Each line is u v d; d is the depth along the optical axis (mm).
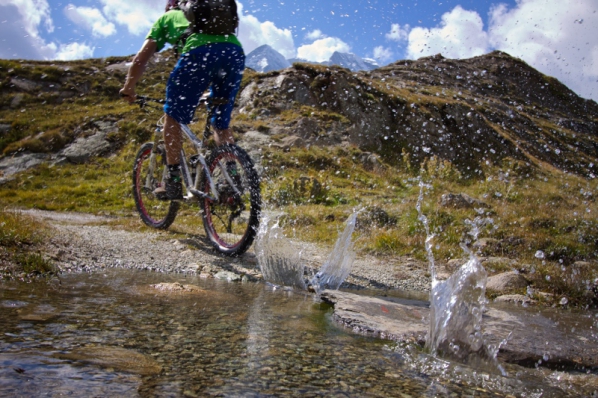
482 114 26281
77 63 20109
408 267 4875
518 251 6195
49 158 12922
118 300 2365
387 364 1750
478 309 2021
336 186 12430
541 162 23375
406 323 2451
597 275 4695
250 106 18016
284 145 15258
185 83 3918
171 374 1407
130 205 8695
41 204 8672
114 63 20656
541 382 1736
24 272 2814
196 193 4324
